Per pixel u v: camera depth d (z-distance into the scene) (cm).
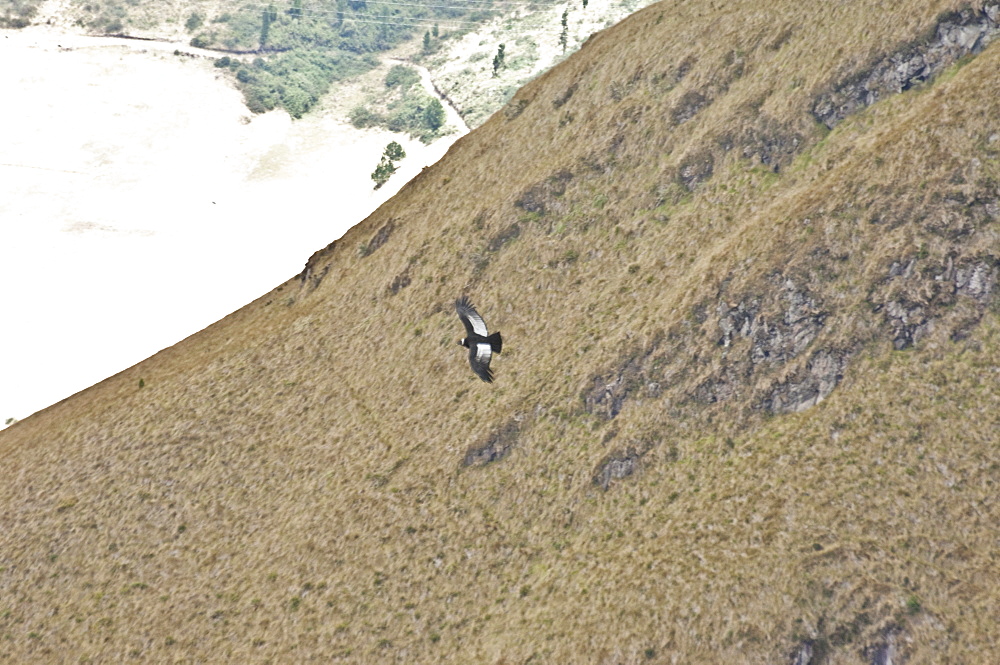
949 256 5509
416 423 6394
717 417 5616
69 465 6944
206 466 6638
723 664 4516
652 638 4712
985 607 4375
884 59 6525
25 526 6606
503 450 5969
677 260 6450
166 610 5897
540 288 6806
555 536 5462
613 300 6469
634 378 5941
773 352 5700
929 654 4303
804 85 6756
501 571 5422
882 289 5597
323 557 5844
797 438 5297
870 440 5116
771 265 5953
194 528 6306
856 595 4528
